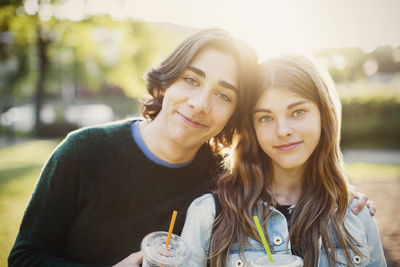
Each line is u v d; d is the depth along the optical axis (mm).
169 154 2000
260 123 1880
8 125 19297
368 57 18594
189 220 1970
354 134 13492
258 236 1902
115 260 2020
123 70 16922
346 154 11500
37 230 1932
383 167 8906
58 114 23547
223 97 1871
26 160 11180
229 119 2043
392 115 13352
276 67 1843
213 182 2191
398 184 7031
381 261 1990
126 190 2008
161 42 15930
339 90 14508
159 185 2041
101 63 18391
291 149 1813
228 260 1848
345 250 1880
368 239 1994
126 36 15664
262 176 1999
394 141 13289
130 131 2088
